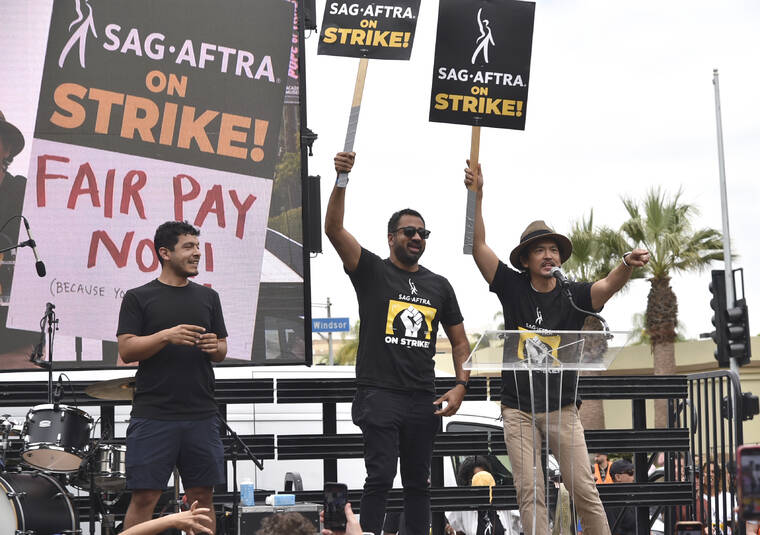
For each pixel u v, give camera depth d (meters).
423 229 6.50
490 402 9.74
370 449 6.23
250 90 8.16
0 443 7.31
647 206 27.47
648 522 8.34
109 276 7.77
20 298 7.61
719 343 12.42
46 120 7.81
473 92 7.18
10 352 7.55
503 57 7.25
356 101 6.70
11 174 7.71
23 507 6.67
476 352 5.26
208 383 5.98
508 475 9.01
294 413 9.43
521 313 6.46
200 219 7.96
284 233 8.09
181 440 5.82
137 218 7.87
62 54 7.88
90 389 6.64
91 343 7.68
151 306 5.87
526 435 6.12
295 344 7.96
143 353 5.66
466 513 8.82
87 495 8.08
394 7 6.95
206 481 5.88
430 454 6.47
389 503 7.73
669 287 27.66
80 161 7.83
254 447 7.73
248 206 8.05
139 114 7.96
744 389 29.02
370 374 6.34
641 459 8.38
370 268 6.47
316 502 7.58
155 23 8.05
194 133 8.03
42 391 7.62
